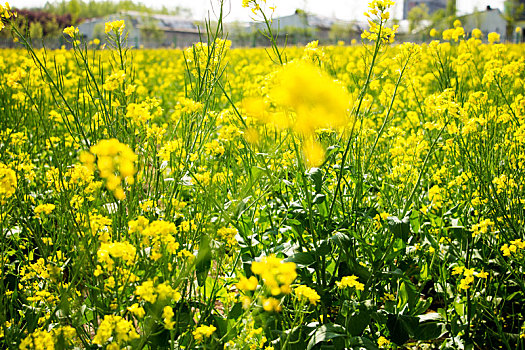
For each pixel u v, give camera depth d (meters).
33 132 4.37
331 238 2.18
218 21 2.67
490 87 3.72
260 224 2.68
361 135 2.83
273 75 2.31
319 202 2.23
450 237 2.87
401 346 2.48
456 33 4.25
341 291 2.27
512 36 23.78
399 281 2.49
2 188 1.75
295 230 2.39
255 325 2.13
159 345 1.83
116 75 2.25
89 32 46.28
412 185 3.01
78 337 1.70
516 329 2.64
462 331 2.39
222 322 2.01
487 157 2.79
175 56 19.30
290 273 1.21
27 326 1.92
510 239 2.70
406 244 2.48
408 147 3.26
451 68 3.88
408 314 2.40
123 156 1.18
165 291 1.46
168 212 2.22
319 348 2.07
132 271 1.85
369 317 2.14
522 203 2.75
